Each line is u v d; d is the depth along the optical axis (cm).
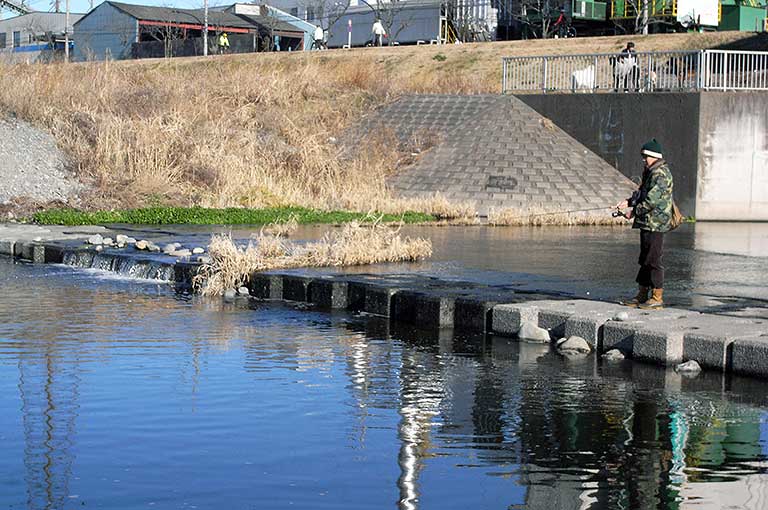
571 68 3816
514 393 1255
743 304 1644
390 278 1880
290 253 2148
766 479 966
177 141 3544
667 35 5009
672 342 1383
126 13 7975
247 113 4088
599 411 1180
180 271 2042
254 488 933
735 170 3381
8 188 3094
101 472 971
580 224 3078
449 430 1108
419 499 910
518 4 6219
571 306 1570
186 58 6253
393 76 4859
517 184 3447
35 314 1719
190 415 1151
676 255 2358
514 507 892
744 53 3394
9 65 4225
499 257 2228
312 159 3619
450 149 3731
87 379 1300
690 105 3375
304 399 1221
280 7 8988
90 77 4156
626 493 926
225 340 1538
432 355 1455
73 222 2833
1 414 1149
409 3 6862
